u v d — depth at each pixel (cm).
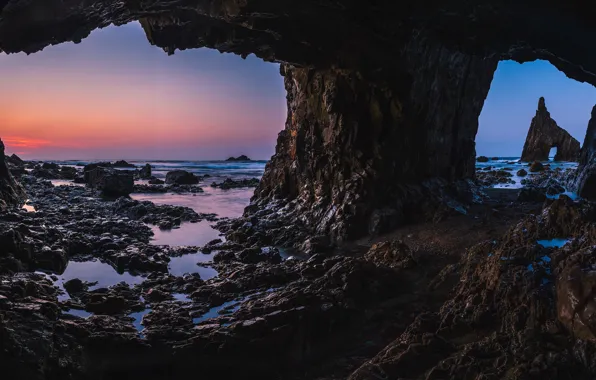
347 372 609
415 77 1317
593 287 459
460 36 952
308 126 1462
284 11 902
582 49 842
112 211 1716
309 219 1357
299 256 1134
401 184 1344
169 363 607
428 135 1429
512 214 1309
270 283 901
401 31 1000
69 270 969
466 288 693
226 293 851
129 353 610
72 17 802
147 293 842
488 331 557
